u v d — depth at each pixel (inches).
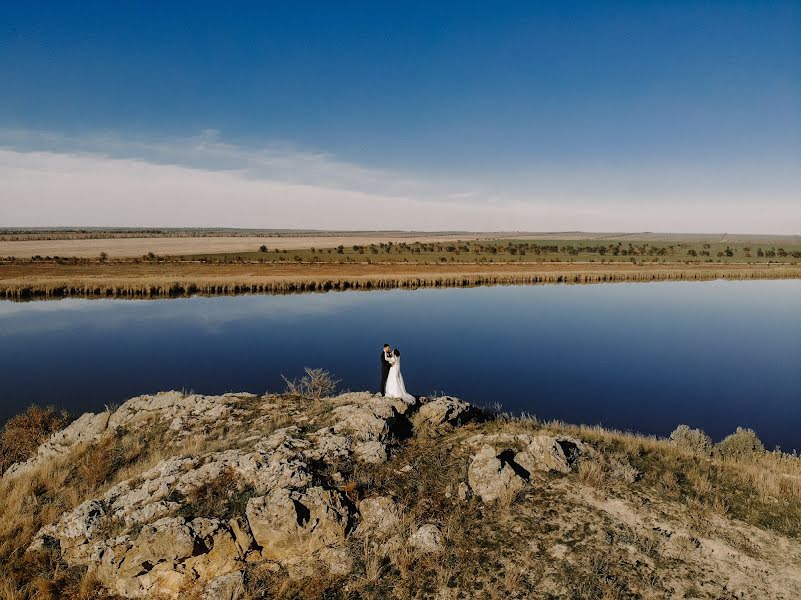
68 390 839.1
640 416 731.4
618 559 291.7
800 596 264.5
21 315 1568.7
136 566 289.4
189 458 391.9
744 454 481.7
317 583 280.8
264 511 309.6
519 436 434.0
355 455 391.9
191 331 1347.2
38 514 379.2
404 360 1067.3
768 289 2488.9
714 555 297.7
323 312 1680.6
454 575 282.8
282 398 589.6
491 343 1238.3
